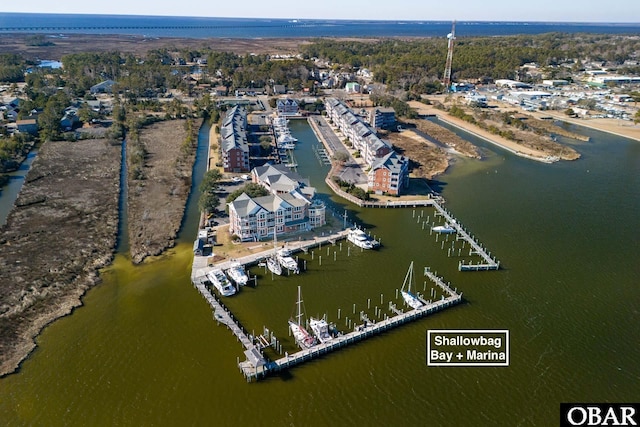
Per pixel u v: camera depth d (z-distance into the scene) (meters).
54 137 178.62
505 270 100.44
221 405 66.00
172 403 66.06
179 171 151.88
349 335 78.88
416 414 65.38
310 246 107.31
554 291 93.19
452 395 68.50
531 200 137.38
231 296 89.19
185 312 84.69
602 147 194.62
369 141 163.88
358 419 64.44
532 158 176.62
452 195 139.88
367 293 91.81
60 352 74.62
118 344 76.69
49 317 82.06
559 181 153.38
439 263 102.75
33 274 93.44
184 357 74.31
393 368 73.31
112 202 128.25
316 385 69.81
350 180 148.38
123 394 67.31
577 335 80.94
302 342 76.56
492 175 158.00
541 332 81.62
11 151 162.00
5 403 65.25
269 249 105.00
